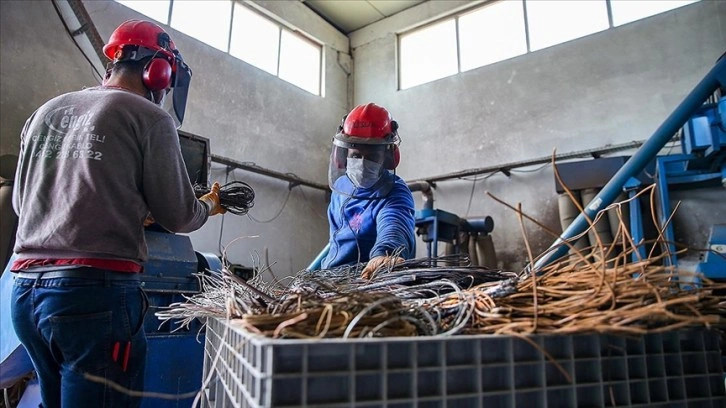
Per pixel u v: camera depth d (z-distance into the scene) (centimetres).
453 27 550
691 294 57
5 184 253
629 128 417
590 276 60
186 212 103
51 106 101
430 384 46
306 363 41
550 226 438
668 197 260
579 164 391
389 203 144
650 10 430
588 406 53
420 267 102
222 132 464
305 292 64
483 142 496
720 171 256
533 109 471
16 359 131
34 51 342
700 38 402
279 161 514
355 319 46
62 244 87
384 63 598
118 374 89
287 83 543
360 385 44
